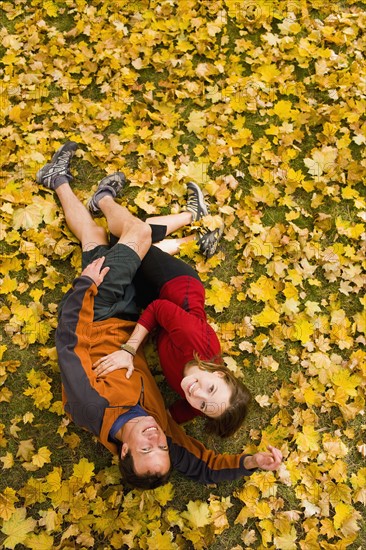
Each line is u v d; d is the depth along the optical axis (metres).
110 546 2.41
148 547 2.39
